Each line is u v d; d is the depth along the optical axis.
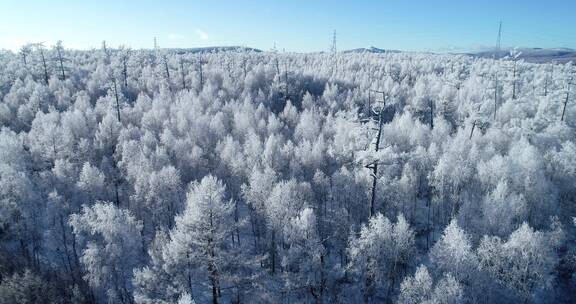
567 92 75.44
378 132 33.56
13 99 82.44
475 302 30.33
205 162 57.50
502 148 62.62
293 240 35.84
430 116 92.25
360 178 46.22
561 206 48.47
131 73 119.06
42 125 64.12
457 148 56.59
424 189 56.41
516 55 102.44
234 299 37.41
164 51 149.50
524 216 43.00
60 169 47.22
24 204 40.00
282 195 39.03
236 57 157.38
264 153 54.47
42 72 107.75
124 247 33.12
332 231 45.34
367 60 179.25
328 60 177.25
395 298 35.66
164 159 53.03
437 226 50.88
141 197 44.19
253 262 32.97
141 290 31.67
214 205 28.98
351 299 36.25
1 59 123.38
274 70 126.25
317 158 55.84
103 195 47.66
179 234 28.91
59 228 41.16
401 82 127.38
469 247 30.98
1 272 36.16
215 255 29.92
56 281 37.44
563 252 43.19
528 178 45.62
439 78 125.62
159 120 75.00
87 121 72.44
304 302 36.84
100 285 32.88
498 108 86.25
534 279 34.28
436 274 32.25
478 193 47.97
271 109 102.38
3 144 51.34
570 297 38.22
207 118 74.88
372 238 34.09
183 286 29.36
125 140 58.00
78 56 149.88
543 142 61.09
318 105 101.81
